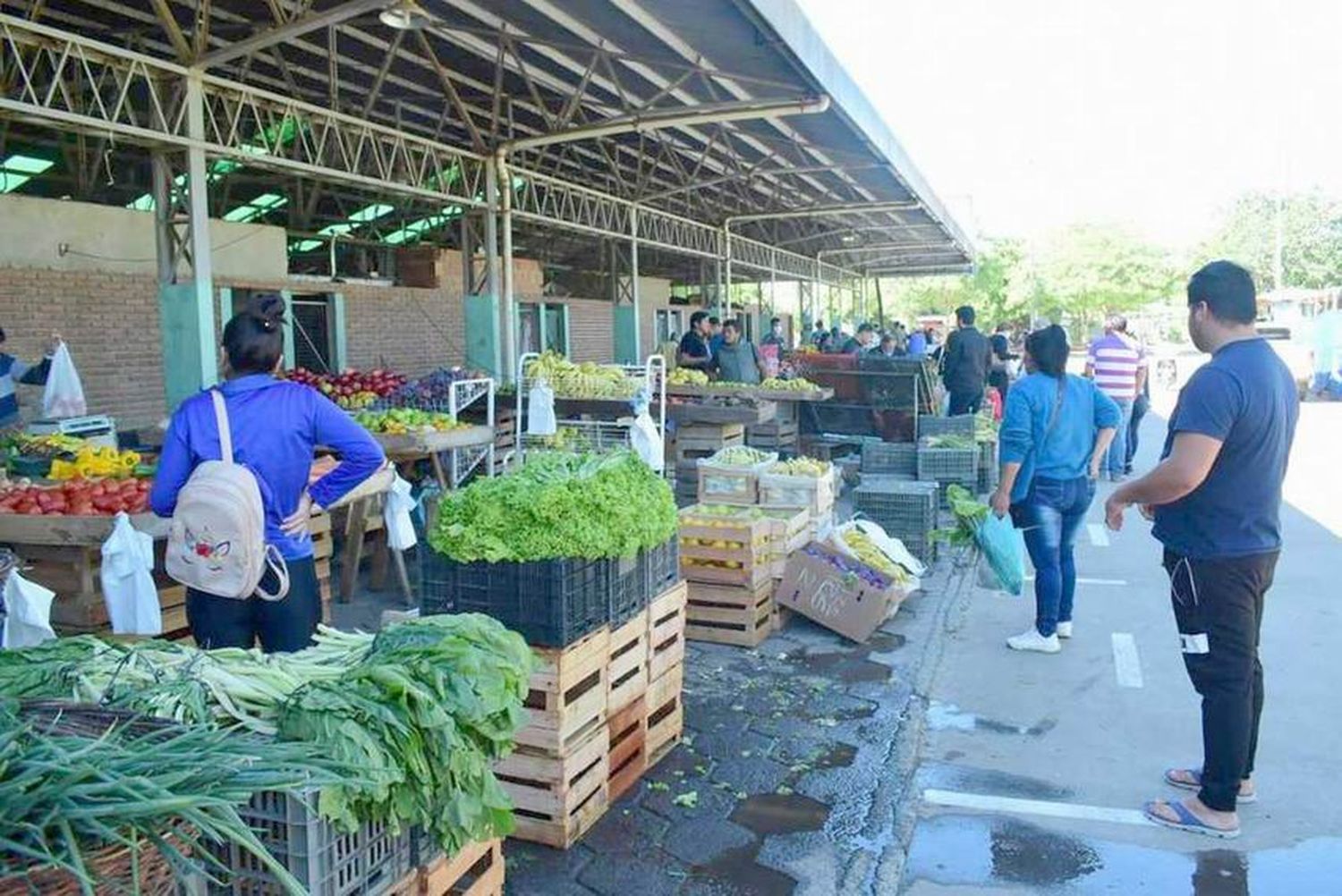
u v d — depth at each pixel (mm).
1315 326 30016
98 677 2613
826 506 8000
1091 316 63750
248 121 12328
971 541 6980
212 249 13922
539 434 10344
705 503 8016
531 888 3754
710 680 5949
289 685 2670
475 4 10188
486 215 14102
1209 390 3898
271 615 3779
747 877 3867
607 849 4051
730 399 11969
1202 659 4152
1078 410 6352
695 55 10867
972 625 7195
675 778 4695
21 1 9750
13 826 1764
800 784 4648
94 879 1796
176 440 3668
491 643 2824
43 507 5137
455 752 2590
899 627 7023
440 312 17984
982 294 61594
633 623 4473
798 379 12945
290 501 3805
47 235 11523
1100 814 4383
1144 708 5562
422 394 10180
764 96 12633
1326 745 5047
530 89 12414
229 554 3480
